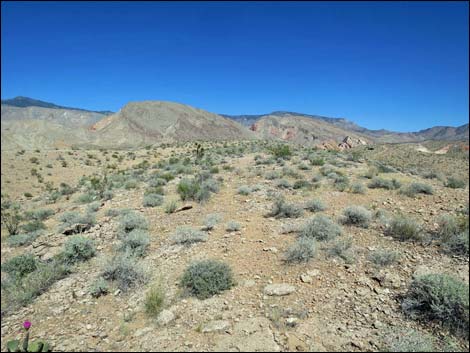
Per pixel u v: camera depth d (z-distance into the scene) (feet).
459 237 22.80
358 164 74.02
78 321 17.84
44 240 33.35
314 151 110.52
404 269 20.59
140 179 68.49
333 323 15.97
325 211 34.40
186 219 35.45
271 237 27.81
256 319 16.38
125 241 27.99
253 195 43.60
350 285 19.31
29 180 124.67
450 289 15.79
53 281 23.04
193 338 15.06
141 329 16.17
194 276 20.04
